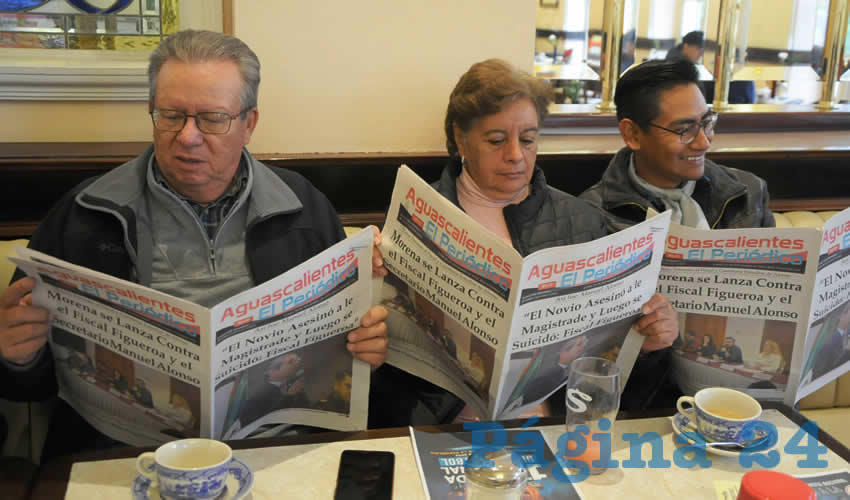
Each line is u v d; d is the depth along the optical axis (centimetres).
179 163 122
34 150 162
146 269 129
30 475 106
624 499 91
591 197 168
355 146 187
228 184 133
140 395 104
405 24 182
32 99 170
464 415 143
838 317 120
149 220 131
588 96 237
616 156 169
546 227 155
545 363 112
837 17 237
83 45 178
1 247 147
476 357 110
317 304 105
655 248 112
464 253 105
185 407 102
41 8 173
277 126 180
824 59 242
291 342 106
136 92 177
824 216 198
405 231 116
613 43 218
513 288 100
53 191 157
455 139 157
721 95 234
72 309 101
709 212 168
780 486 77
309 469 96
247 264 135
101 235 128
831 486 95
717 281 117
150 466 91
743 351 120
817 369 124
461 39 187
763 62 249
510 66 151
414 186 113
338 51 179
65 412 128
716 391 109
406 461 98
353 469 95
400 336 125
